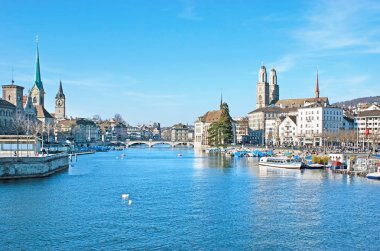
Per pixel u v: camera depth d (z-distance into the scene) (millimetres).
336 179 114375
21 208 72500
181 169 147875
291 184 104188
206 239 56719
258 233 59656
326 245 55031
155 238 56750
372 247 54469
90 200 80500
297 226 63312
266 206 76625
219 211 72312
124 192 90375
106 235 57719
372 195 87875
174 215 69062
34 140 123688
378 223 65250
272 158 160125
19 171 104625
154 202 79562
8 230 59469
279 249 53438
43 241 55000
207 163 179000
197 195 87562
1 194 84375
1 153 122125
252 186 100750
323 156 153500
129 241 55344
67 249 52156
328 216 69375
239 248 53562
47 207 73562
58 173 125875
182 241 55719
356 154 159125
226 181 110375
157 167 156750
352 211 72938
